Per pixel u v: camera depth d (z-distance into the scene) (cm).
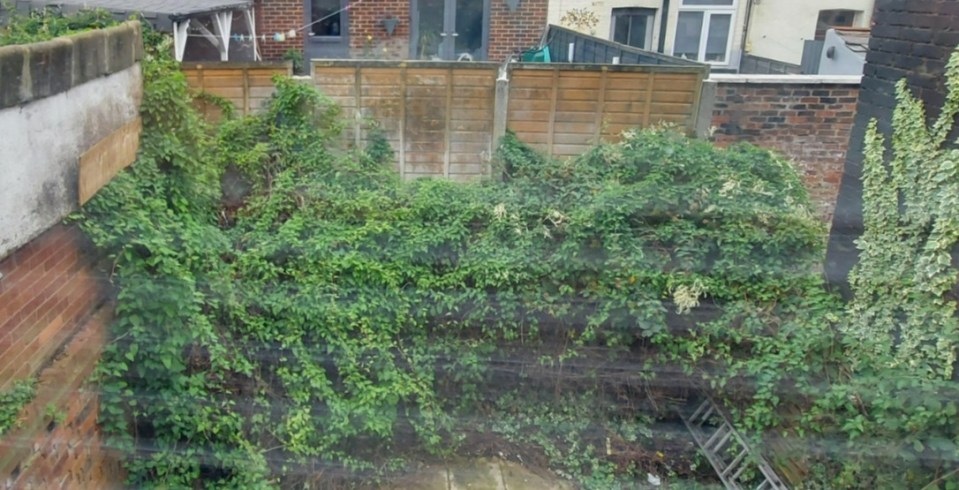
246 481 331
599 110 582
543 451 443
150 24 562
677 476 421
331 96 571
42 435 227
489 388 439
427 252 424
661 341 410
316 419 382
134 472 298
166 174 346
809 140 598
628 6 980
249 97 568
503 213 438
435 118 581
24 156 216
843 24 1016
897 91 330
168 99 346
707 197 438
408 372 416
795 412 365
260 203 439
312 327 392
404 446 424
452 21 952
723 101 587
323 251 410
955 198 298
